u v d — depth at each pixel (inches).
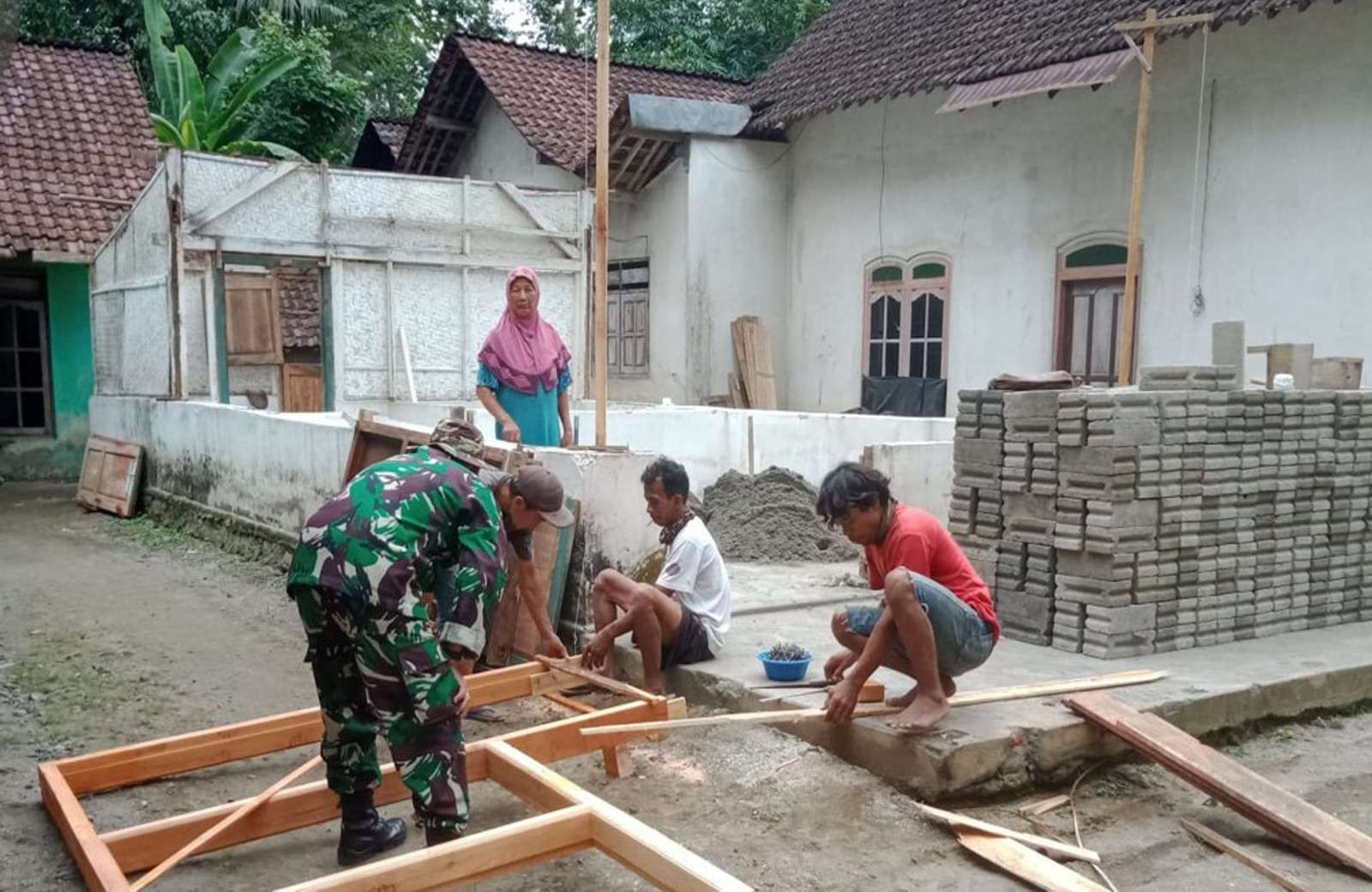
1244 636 230.5
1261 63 380.2
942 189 494.9
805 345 569.3
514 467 231.6
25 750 187.8
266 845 152.5
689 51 796.6
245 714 208.5
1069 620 216.8
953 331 494.0
